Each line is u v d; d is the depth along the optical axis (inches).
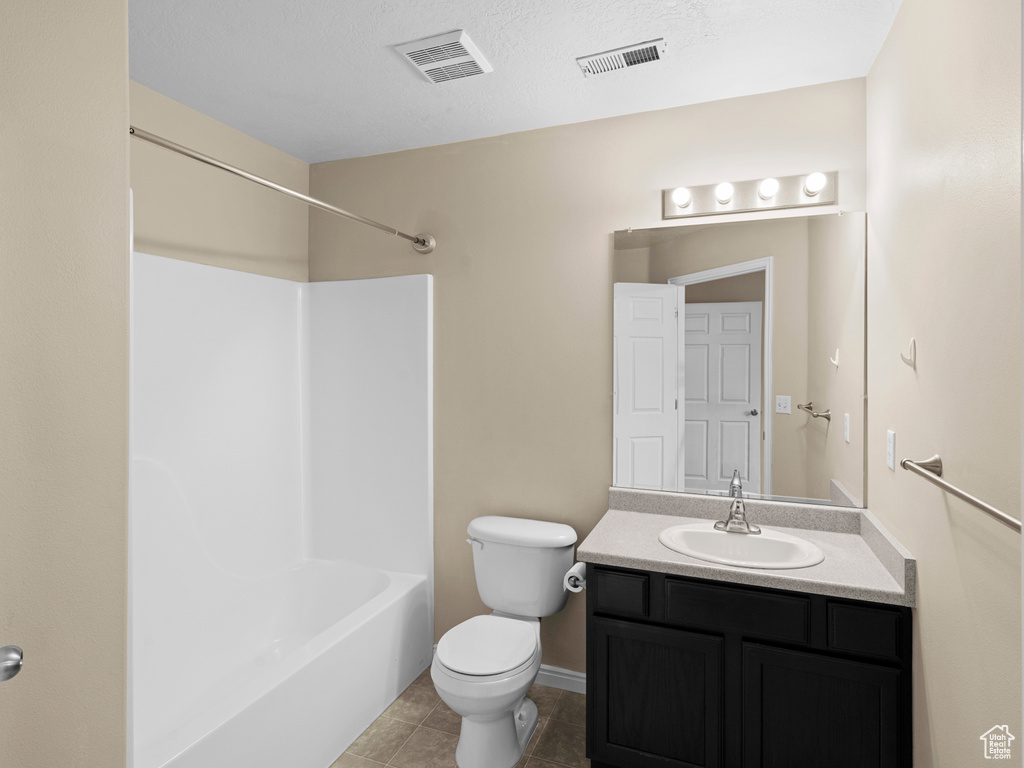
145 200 86.0
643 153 94.1
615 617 74.7
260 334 106.3
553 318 100.0
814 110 85.0
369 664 89.4
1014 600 38.8
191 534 92.2
